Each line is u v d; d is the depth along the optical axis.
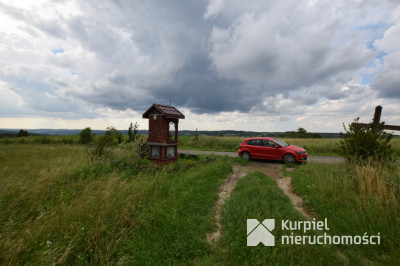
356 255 3.15
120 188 5.30
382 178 5.18
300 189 6.36
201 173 7.84
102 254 3.06
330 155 15.97
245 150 13.16
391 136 7.40
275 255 3.01
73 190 5.65
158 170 8.11
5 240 3.10
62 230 3.43
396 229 3.51
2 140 34.41
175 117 10.34
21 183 5.82
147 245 3.39
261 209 4.56
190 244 3.46
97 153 9.80
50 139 34.31
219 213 4.84
